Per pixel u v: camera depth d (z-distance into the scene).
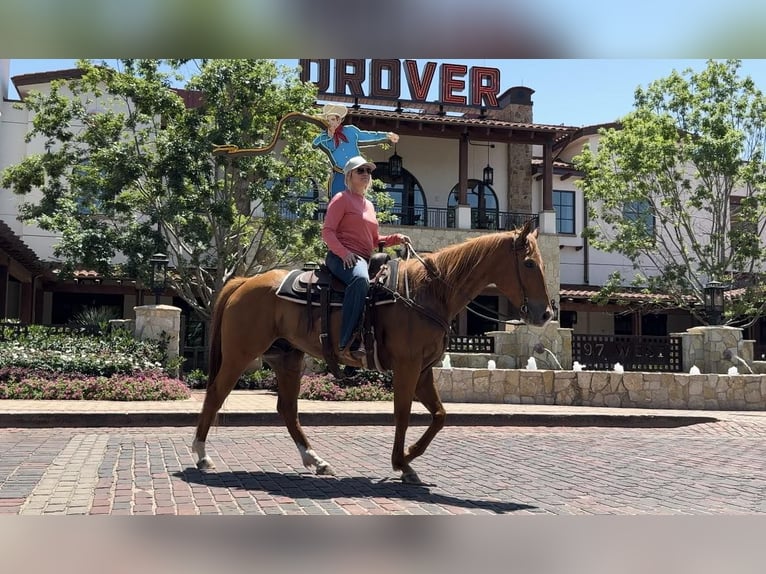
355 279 5.64
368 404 12.25
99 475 5.81
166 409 10.17
